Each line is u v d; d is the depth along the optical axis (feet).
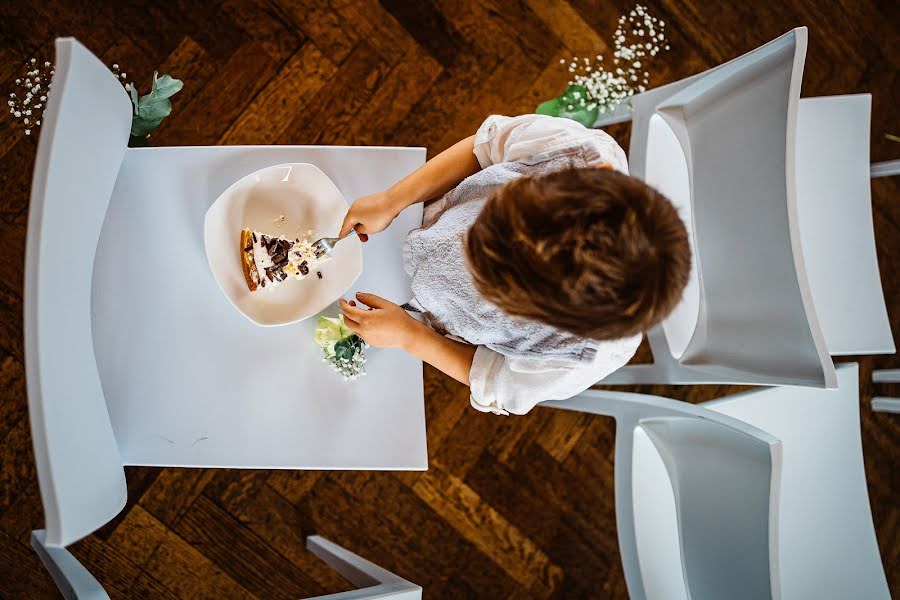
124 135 3.20
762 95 3.14
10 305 5.38
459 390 5.94
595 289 2.19
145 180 3.50
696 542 3.60
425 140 5.96
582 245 2.15
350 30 5.90
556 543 6.01
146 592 5.43
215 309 3.51
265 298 3.48
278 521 5.65
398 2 5.98
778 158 3.09
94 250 3.08
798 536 4.21
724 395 6.21
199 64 5.68
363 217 3.35
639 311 2.26
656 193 2.34
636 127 3.97
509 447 5.98
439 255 3.16
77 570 3.87
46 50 5.46
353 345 3.39
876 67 6.61
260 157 3.54
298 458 3.48
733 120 3.34
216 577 5.55
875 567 4.28
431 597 5.77
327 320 3.40
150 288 3.49
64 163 2.70
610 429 6.18
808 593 4.14
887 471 6.38
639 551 3.70
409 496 5.82
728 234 3.51
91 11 5.53
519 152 3.09
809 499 4.27
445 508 5.86
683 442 3.68
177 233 3.51
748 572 3.23
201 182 3.51
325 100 5.84
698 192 3.68
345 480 5.75
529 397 3.11
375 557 5.73
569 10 6.22
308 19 5.85
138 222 3.49
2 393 5.33
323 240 3.34
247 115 5.73
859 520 4.33
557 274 2.20
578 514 6.06
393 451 3.51
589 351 2.86
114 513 3.01
